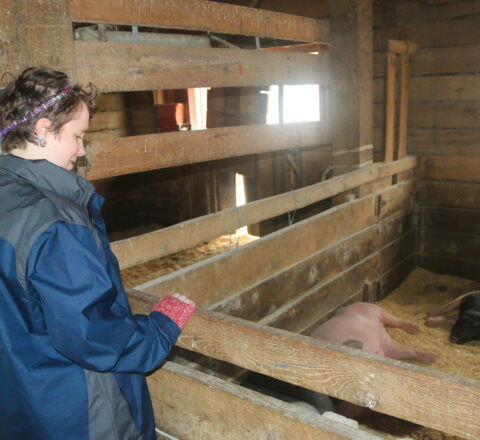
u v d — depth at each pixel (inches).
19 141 45.6
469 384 47.9
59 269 41.0
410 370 51.2
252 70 128.4
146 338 46.5
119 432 48.3
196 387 65.0
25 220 41.8
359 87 161.8
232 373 116.3
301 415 57.0
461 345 150.3
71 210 44.0
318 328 135.0
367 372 53.9
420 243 213.6
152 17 100.0
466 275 203.3
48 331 42.2
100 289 42.2
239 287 115.5
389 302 183.5
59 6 83.3
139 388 51.6
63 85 45.6
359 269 164.6
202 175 244.2
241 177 261.1
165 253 99.8
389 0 196.4
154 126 249.1
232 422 62.7
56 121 45.2
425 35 193.2
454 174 198.2
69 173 46.6
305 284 137.6
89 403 45.7
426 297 188.4
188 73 108.8
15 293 42.2
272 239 123.0
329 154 209.0
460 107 191.2
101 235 50.5
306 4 203.8
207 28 113.5
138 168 102.2
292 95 258.7
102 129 243.8
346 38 160.2
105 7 91.0
